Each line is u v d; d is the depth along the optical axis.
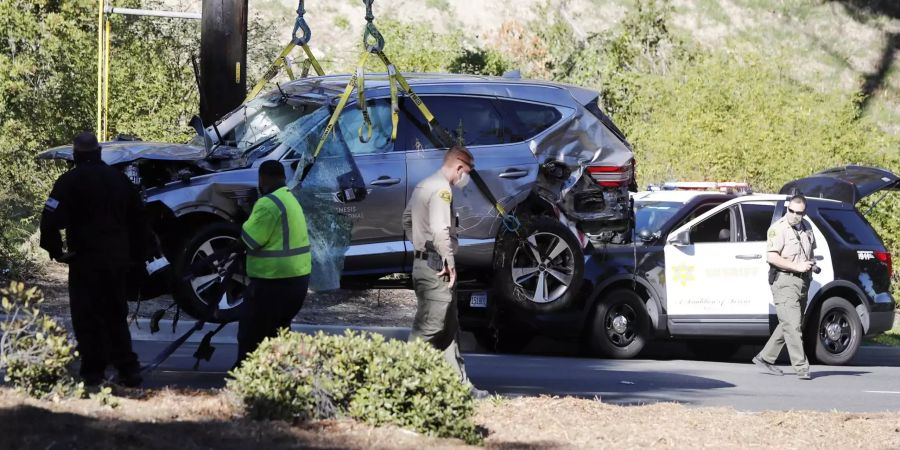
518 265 36.97
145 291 34.06
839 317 48.84
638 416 27.92
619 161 38.72
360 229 35.41
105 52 54.38
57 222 26.22
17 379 23.42
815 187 53.09
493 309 43.44
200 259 34.12
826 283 48.59
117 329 27.30
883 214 69.12
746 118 76.50
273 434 21.53
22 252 51.38
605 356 45.38
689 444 24.86
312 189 34.00
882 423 29.14
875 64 126.38
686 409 29.53
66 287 49.16
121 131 63.78
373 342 24.11
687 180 72.88
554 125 38.44
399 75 35.16
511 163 37.22
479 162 36.88
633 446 24.19
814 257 45.12
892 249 69.00
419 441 22.27
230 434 21.23
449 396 23.23
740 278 46.50
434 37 83.50
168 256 34.31
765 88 80.12
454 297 28.78
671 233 46.72
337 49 100.19
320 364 23.77
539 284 36.78
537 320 44.53
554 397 29.94
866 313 49.47
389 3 110.56
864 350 55.06
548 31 93.62
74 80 62.69
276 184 27.84
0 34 61.66
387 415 23.19
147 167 34.94
